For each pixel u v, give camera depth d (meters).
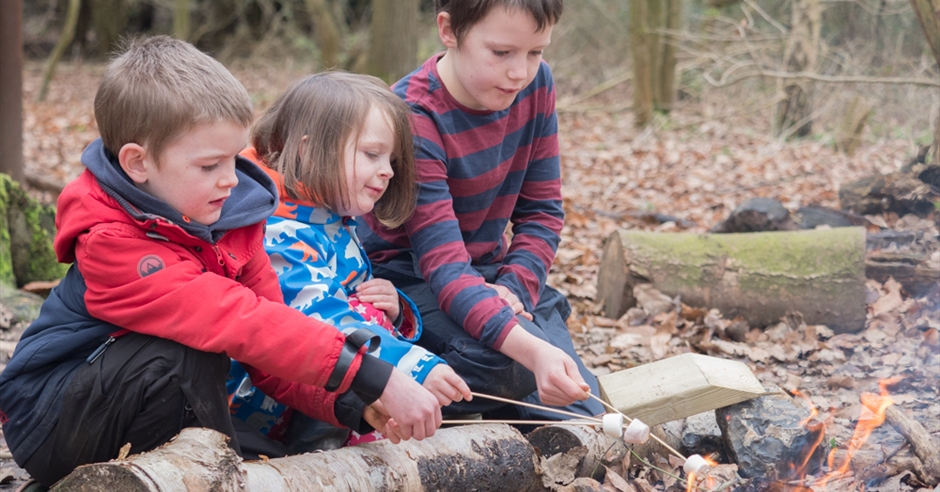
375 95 2.25
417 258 2.59
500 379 2.41
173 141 1.78
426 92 2.57
